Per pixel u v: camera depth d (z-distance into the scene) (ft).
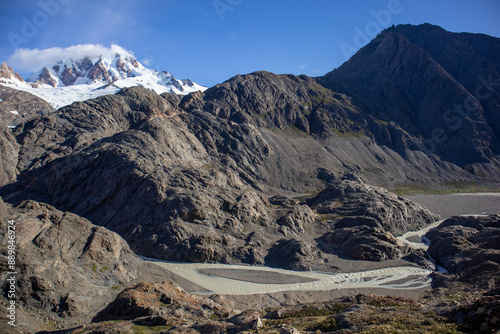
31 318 175.32
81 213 398.83
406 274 288.92
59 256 217.97
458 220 392.88
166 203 366.63
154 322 145.07
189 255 314.96
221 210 391.65
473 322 104.12
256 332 119.65
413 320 113.50
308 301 238.89
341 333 112.06
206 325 130.11
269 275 287.89
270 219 408.46
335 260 325.01
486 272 237.66
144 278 254.27
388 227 413.18
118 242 264.52
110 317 166.50
